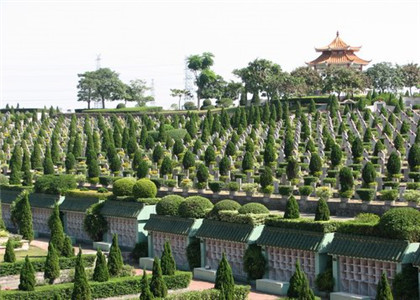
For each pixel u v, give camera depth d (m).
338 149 104.94
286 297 63.25
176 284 70.00
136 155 122.62
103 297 67.62
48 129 189.38
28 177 116.44
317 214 68.31
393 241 60.25
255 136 142.00
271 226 71.62
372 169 88.00
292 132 142.25
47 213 107.12
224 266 63.50
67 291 66.94
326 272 65.56
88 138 147.00
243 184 95.94
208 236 77.19
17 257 83.31
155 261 64.25
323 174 101.38
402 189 82.81
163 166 112.31
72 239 99.69
